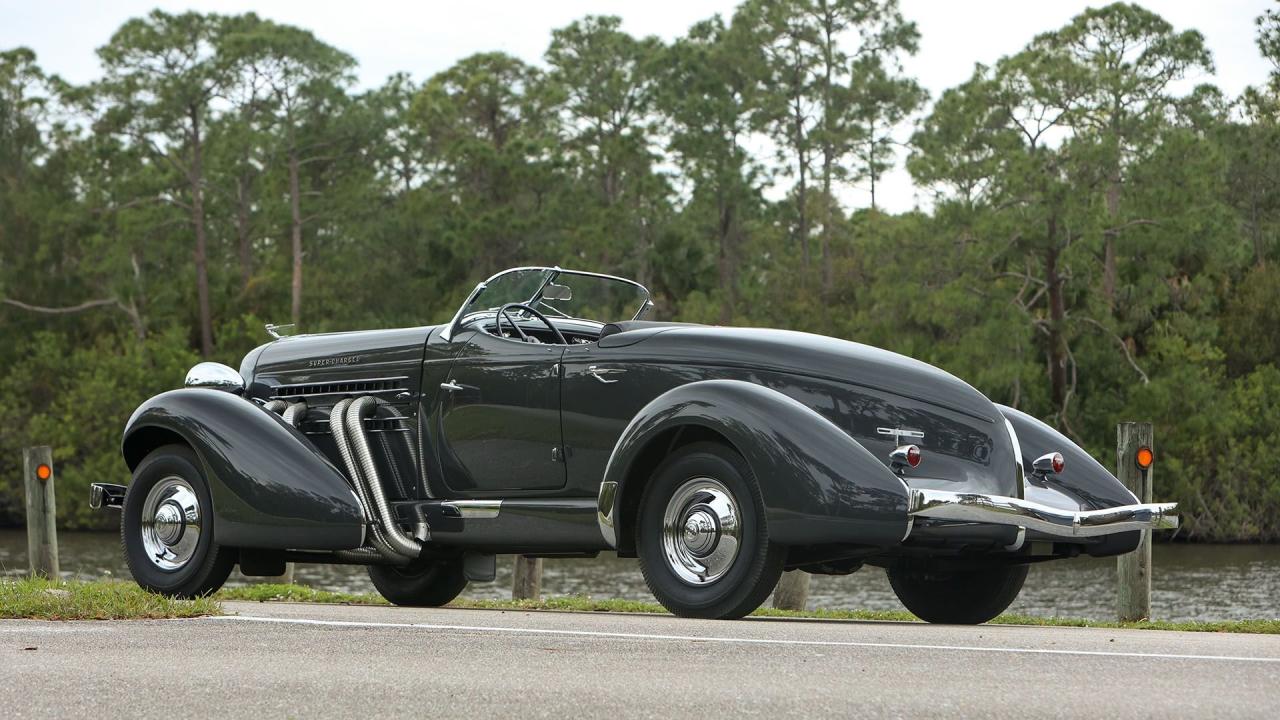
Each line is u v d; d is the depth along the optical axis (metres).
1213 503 38.62
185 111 58.53
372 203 60.62
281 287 60.12
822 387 7.14
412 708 3.74
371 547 8.20
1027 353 40.78
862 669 4.43
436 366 8.42
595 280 9.05
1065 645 5.19
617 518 7.15
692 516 6.95
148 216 57.78
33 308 54.47
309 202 61.84
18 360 53.88
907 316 42.56
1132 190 39.88
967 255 40.47
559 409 7.82
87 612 6.25
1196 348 40.16
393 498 8.53
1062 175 40.41
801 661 4.62
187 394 8.45
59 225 56.03
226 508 8.06
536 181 59.47
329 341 9.11
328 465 8.09
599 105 65.12
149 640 5.20
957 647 5.00
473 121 67.56
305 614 6.64
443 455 8.32
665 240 58.50
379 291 58.34
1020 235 40.06
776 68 66.12
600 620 6.33
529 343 8.08
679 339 7.54
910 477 6.96
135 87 57.41
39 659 4.65
